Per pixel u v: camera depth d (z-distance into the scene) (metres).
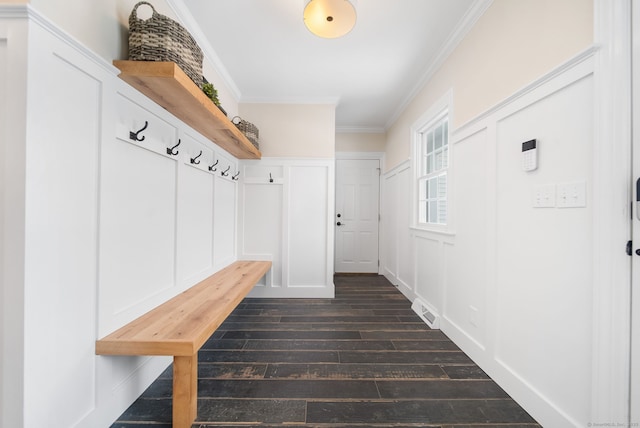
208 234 2.30
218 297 1.73
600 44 1.03
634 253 0.96
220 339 2.14
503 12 1.58
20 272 0.90
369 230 4.51
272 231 3.23
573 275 1.15
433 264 2.51
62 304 1.03
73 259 1.07
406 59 2.41
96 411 1.18
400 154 3.62
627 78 0.97
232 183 2.96
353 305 2.96
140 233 1.44
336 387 1.55
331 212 3.24
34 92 0.91
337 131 4.48
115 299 1.27
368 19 1.91
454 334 2.09
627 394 0.98
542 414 1.28
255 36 2.11
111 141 1.23
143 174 1.47
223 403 1.41
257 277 2.31
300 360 1.83
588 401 1.08
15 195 0.90
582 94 1.11
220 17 1.90
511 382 1.48
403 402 1.43
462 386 1.57
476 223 1.82
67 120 1.04
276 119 3.22
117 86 1.25
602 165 1.02
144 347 1.17
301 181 3.24
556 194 1.22
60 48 0.99
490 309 1.66
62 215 1.03
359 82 2.84
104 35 1.20
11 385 0.90
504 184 1.56
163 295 1.63
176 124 1.76
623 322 0.98
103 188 1.19
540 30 1.32
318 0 1.58
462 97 2.03
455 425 1.28
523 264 1.41
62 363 1.04
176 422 1.22
